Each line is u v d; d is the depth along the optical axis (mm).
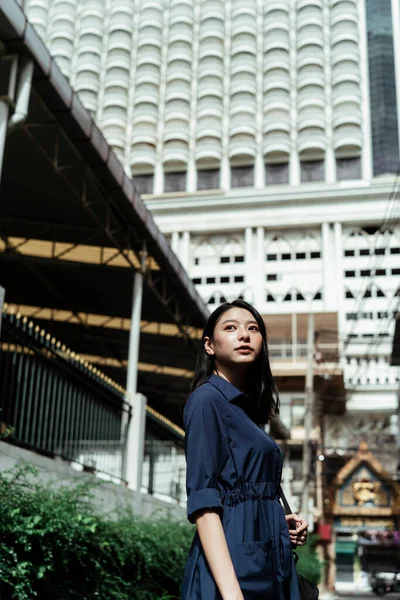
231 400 2055
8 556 5016
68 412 8383
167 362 19531
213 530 1834
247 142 65000
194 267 59875
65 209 12883
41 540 5328
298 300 57656
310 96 65625
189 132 66938
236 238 60094
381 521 46125
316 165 64500
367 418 51438
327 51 68562
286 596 1952
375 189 58312
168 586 8320
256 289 58219
